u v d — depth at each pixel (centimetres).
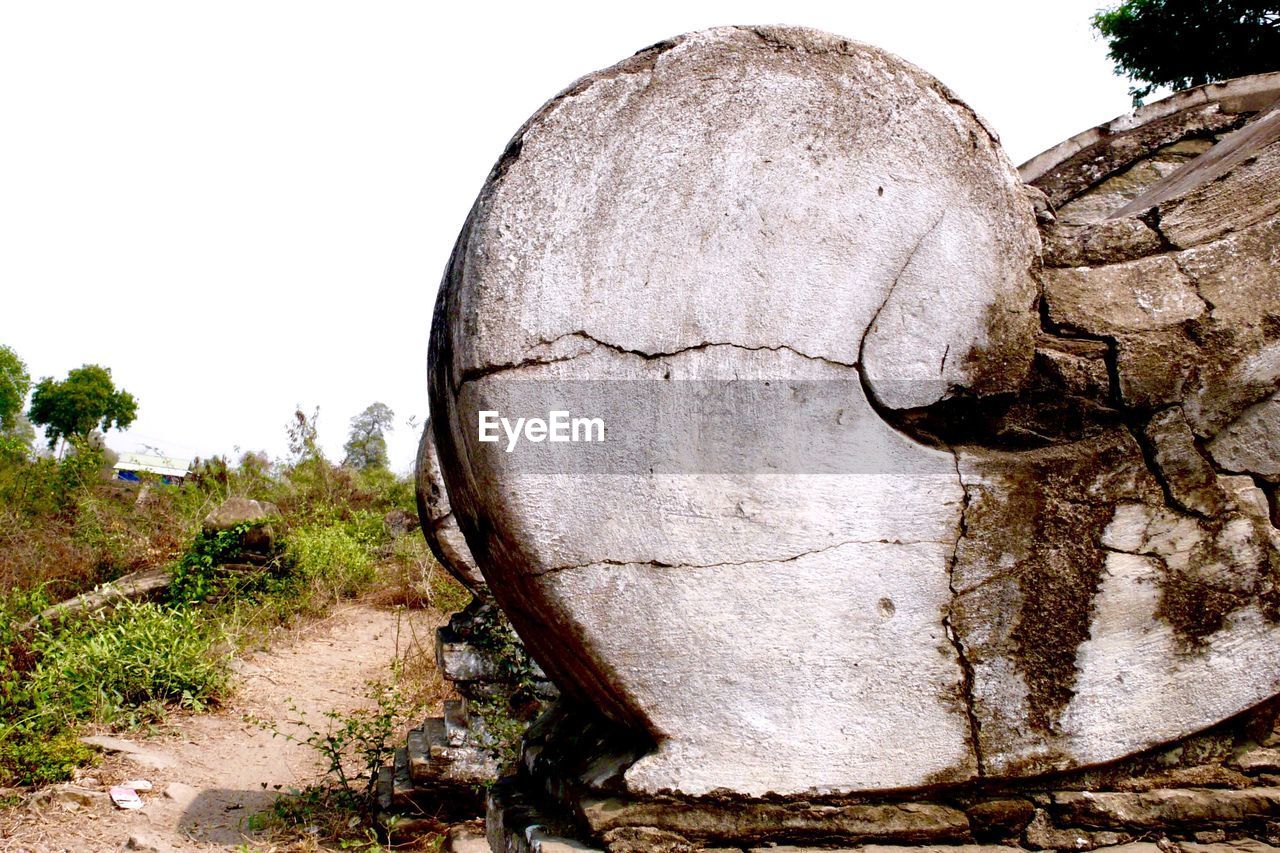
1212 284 205
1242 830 194
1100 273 204
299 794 407
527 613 191
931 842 188
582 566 178
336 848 366
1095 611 195
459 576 425
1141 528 197
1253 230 208
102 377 3197
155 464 1280
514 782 228
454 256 196
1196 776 199
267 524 870
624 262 180
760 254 184
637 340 180
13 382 2856
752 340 183
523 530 177
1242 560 200
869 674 187
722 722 183
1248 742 203
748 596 183
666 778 181
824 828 185
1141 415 200
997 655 191
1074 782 195
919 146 192
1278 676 201
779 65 187
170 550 906
